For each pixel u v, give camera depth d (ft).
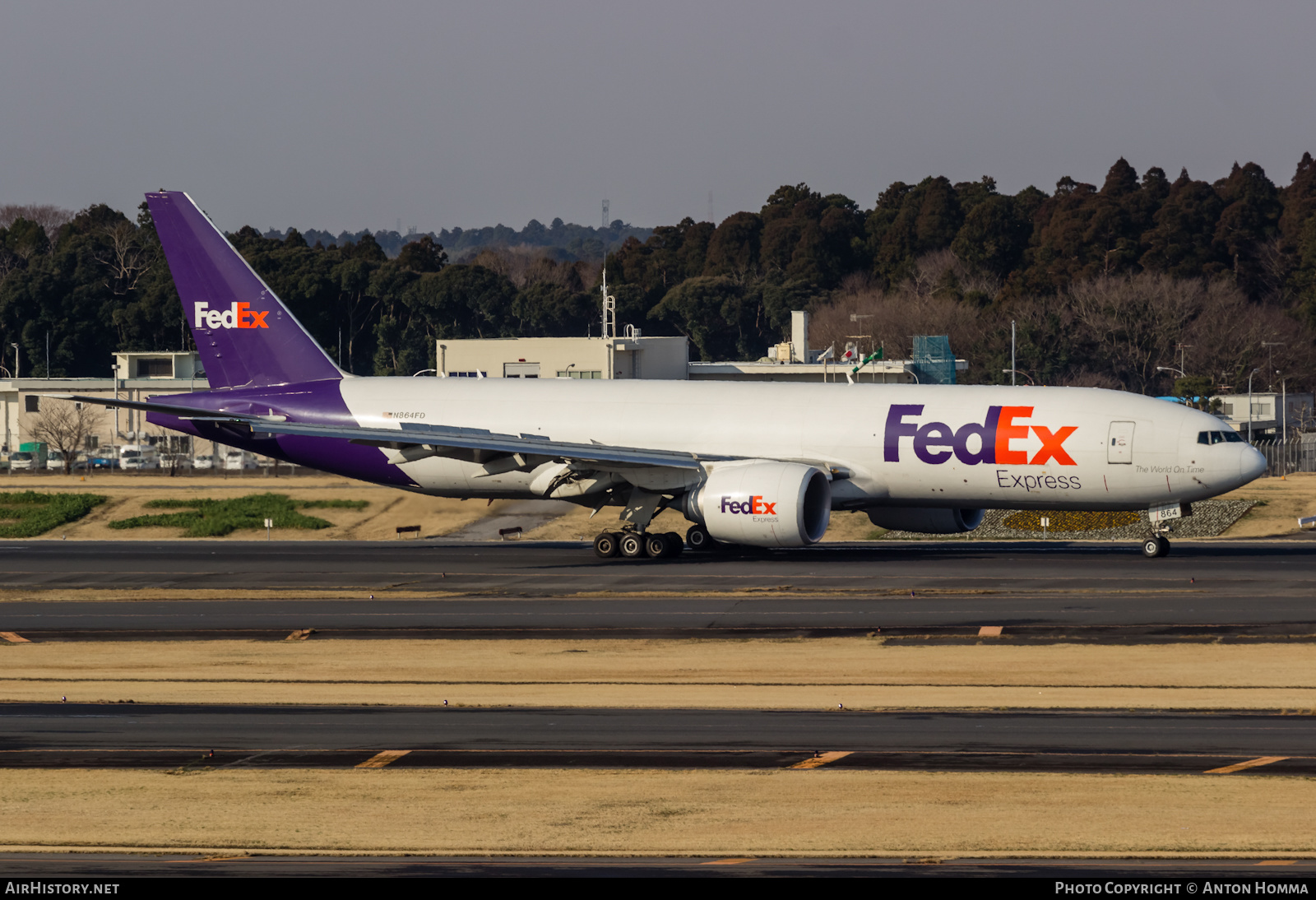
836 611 475.72
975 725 308.60
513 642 430.61
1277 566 574.56
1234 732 298.76
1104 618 454.81
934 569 581.53
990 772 268.82
